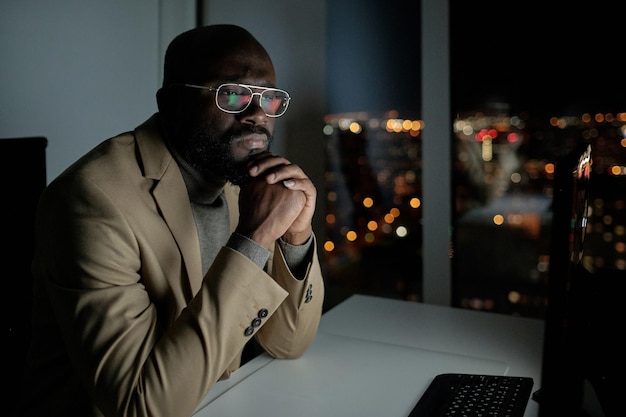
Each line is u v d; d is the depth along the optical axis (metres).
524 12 2.05
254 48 1.17
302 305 1.31
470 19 2.13
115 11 2.37
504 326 1.62
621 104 1.94
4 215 1.32
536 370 1.31
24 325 1.35
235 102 1.13
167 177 1.16
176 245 1.15
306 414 1.10
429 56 2.17
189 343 1.00
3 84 2.04
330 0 2.36
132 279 1.07
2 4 2.02
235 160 1.16
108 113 2.38
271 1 2.43
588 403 1.22
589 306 1.26
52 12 2.17
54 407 1.11
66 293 1.02
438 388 1.18
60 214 1.05
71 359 1.03
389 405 1.13
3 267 1.31
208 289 1.04
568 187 0.96
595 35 1.96
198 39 1.16
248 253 1.08
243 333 1.05
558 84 2.03
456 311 1.76
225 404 1.14
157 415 0.97
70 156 2.26
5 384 1.32
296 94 2.41
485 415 1.06
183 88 1.15
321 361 1.35
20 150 1.36
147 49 2.50
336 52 2.38
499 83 2.11
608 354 1.09
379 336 1.54
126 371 0.97
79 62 2.26
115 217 1.05
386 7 2.29
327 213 2.47
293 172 1.15
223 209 1.29
